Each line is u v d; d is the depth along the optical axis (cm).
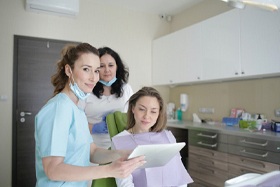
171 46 340
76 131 94
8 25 288
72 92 99
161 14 387
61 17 316
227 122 279
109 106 175
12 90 290
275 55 207
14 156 290
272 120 241
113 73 166
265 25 216
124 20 360
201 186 260
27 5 280
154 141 126
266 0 106
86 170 78
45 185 91
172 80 339
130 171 79
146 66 380
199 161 263
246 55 233
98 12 340
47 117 87
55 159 82
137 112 126
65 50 100
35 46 302
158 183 116
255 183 86
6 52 288
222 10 303
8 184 288
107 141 172
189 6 352
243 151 214
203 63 285
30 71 300
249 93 268
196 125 280
